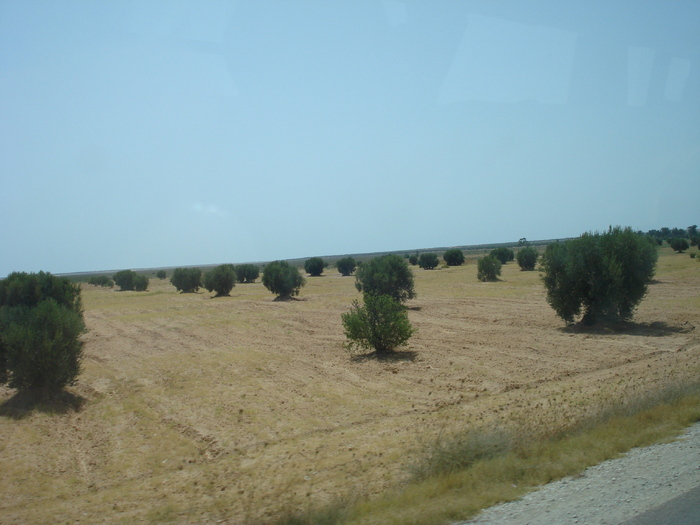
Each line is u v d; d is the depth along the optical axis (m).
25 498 10.23
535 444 8.49
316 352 23.78
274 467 10.46
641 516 5.43
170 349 25.83
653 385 12.87
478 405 13.98
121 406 16.66
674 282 44.94
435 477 7.75
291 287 48.16
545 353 20.67
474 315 33.12
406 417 13.60
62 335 17.83
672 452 7.50
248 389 17.61
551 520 5.56
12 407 16.34
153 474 11.23
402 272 36.28
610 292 24.75
